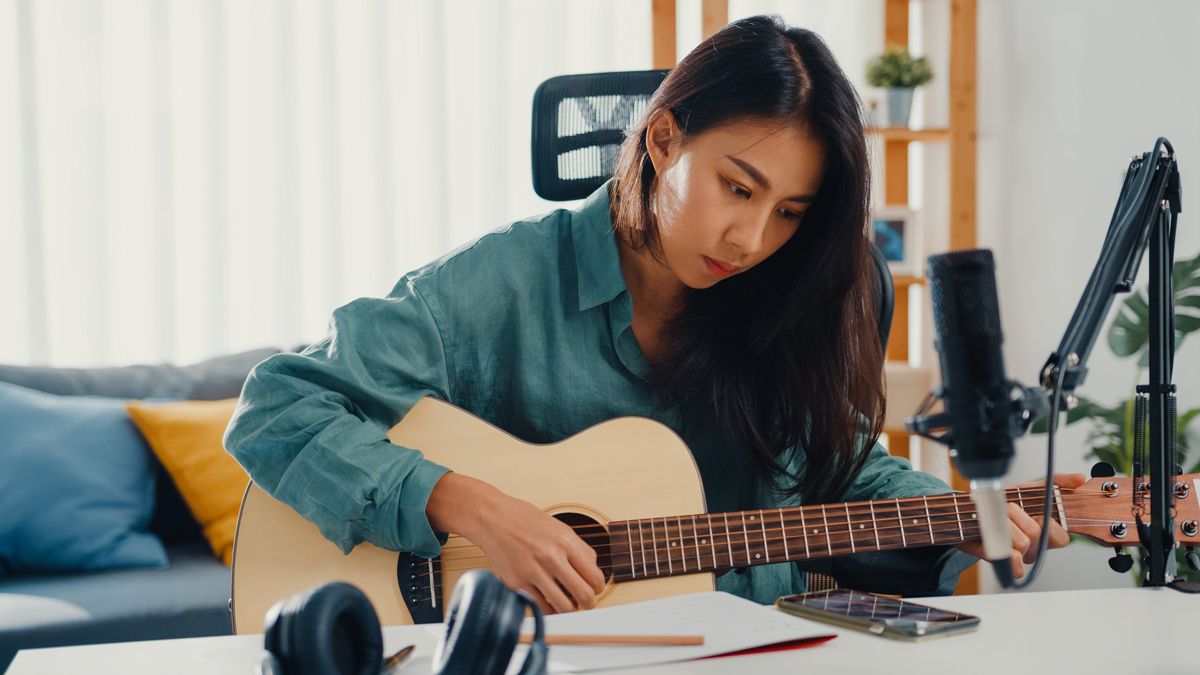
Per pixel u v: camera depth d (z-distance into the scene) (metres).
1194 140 2.71
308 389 1.42
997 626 1.06
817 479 1.58
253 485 1.42
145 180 3.24
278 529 1.40
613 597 1.40
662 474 1.45
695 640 0.98
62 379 2.86
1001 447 0.81
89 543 2.53
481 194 3.49
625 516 1.43
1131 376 2.94
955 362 0.82
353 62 3.39
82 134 3.18
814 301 1.48
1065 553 3.18
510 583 1.28
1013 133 3.50
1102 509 1.41
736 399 1.54
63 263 3.19
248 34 3.30
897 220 3.85
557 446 1.46
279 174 3.31
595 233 1.55
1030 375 3.41
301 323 3.35
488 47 3.47
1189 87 2.72
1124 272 1.01
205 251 3.27
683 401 1.59
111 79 3.21
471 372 1.57
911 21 3.93
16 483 2.52
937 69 3.83
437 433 1.46
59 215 3.19
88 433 2.65
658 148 1.39
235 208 3.32
